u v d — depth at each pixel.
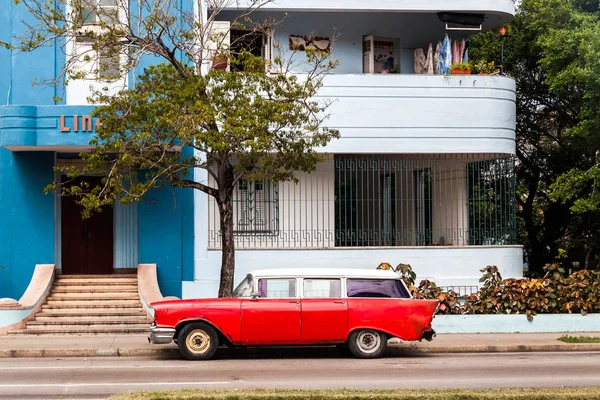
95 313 19.84
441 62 22.95
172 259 21.38
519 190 31.70
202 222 21.48
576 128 23.28
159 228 21.38
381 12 23.22
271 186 21.80
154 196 21.44
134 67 18.56
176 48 19.19
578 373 13.74
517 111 28.41
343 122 21.75
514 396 10.61
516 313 19.80
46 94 20.64
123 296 20.70
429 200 22.55
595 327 19.81
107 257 22.28
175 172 17.84
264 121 17.28
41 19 18.70
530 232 30.91
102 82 20.44
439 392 10.96
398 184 23.58
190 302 15.59
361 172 22.86
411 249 21.73
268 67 20.28
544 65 24.17
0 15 20.73
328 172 22.19
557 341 18.02
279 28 22.95
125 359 15.89
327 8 22.08
